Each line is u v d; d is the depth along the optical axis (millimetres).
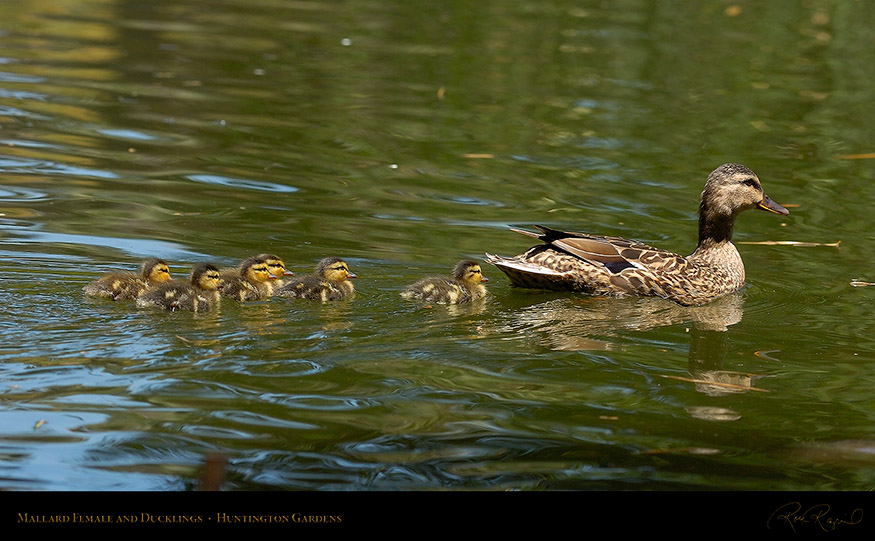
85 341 9945
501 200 16547
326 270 12195
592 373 10102
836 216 16641
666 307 12711
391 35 28375
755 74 25734
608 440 8633
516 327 11430
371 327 11008
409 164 18234
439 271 13180
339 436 8430
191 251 13383
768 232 15992
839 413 9359
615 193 17219
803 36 29391
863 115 22500
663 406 9375
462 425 8758
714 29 29984
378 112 21422
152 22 28328
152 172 16859
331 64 25094
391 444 8344
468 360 10227
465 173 17906
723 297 13273
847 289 13430
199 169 17188
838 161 19438
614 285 13055
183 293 11102
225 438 8258
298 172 17359
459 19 30438
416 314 11602
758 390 9891
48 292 11281
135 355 9703
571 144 19938
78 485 7547
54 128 18828
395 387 9406
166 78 22969
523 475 8039
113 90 21719
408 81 23922
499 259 13023
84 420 8391
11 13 28000
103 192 15656
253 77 23562
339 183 16922
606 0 33312
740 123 21750
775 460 8430
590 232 15242
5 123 18828
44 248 13000
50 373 9172
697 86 24516
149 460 7906
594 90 23922
